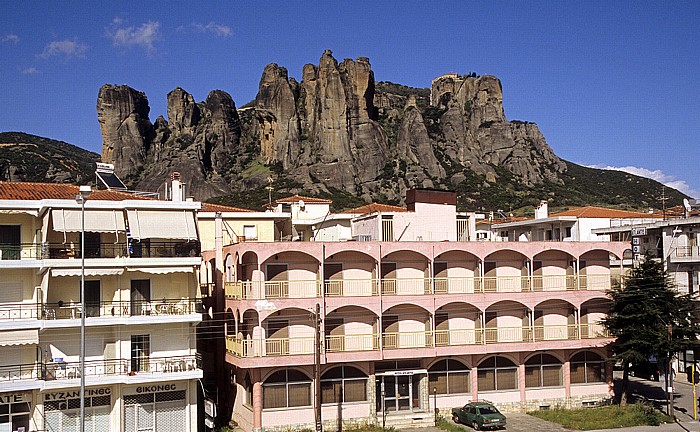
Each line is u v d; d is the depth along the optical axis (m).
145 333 44.38
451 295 51.22
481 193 193.75
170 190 57.62
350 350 48.28
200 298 45.72
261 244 47.12
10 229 42.66
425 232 57.19
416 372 50.22
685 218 68.38
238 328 48.66
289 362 46.50
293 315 48.59
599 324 53.75
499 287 54.03
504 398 52.94
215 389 54.19
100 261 42.34
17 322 39.81
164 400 44.28
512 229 80.50
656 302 50.50
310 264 49.38
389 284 51.09
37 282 42.22
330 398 48.53
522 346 52.25
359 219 60.72
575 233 71.19
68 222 41.75
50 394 41.50
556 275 54.31
